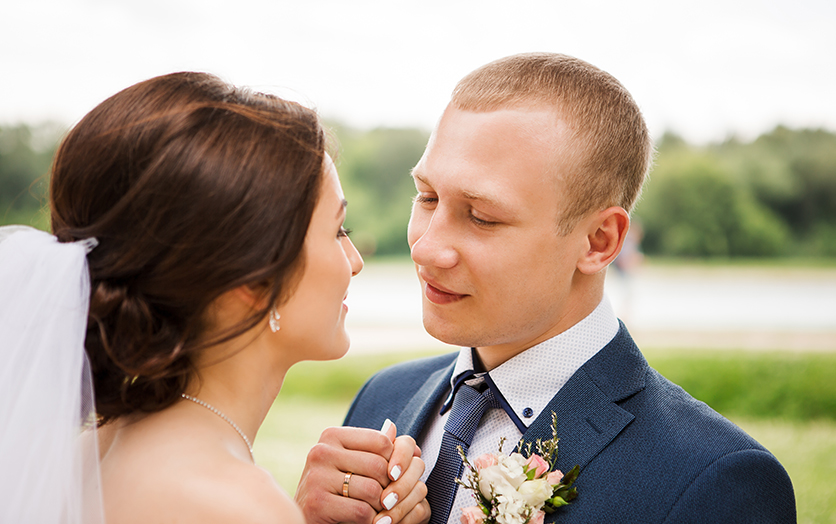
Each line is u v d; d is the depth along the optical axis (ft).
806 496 14.49
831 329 36.99
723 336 34.68
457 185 4.44
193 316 3.81
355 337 35.37
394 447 4.72
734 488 4.06
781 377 24.52
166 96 3.90
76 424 3.69
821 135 112.57
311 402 25.00
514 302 4.58
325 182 4.17
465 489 4.74
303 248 4.05
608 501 4.23
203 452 3.69
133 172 3.73
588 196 4.54
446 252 4.54
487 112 4.51
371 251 107.65
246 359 4.12
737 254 106.22
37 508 3.56
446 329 4.81
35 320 3.69
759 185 106.93
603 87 4.68
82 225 3.92
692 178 106.32
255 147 3.80
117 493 3.57
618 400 4.66
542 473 4.27
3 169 94.17
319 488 4.64
